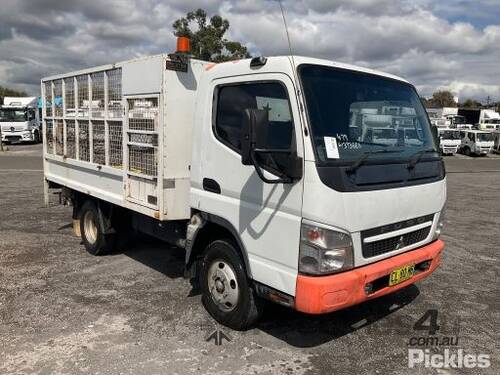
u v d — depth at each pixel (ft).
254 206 13.32
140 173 17.54
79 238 26.17
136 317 15.93
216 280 15.40
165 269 20.98
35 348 13.71
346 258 12.26
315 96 12.40
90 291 18.24
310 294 11.91
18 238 25.99
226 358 13.35
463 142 125.18
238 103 13.87
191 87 16.44
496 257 24.57
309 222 11.85
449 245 26.94
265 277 13.17
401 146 14.55
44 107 26.25
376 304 17.60
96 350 13.65
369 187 12.56
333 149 12.14
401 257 13.87
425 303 17.88
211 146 14.70
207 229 15.61
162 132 16.01
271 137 12.71
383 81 14.80
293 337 14.76
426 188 14.48
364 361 13.46
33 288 18.47
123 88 18.16
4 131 108.58
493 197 47.16
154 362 13.05
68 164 24.00
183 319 15.81
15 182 48.26
